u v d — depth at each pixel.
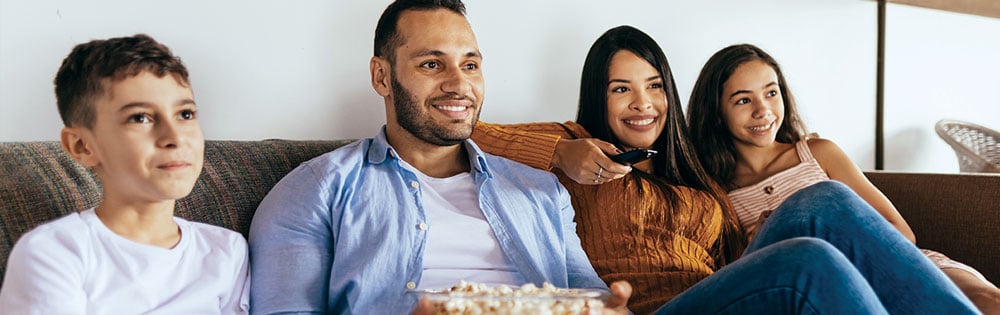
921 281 1.21
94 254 1.09
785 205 1.40
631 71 1.83
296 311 1.23
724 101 2.00
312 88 1.80
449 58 1.46
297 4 1.78
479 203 1.46
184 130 1.14
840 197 1.34
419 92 1.44
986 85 3.02
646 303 1.56
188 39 1.64
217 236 1.26
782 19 2.53
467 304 0.94
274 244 1.29
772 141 1.98
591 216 1.69
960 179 1.97
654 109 1.85
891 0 2.69
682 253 1.68
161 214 1.17
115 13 1.57
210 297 1.18
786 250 1.13
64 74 1.13
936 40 2.87
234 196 1.41
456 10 1.50
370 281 1.31
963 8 2.83
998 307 1.53
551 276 1.49
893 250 1.26
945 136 2.75
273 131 1.75
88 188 1.26
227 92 1.69
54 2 1.52
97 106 1.10
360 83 1.88
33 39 1.50
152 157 1.11
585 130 1.88
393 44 1.47
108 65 1.10
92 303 1.07
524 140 1.67
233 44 1.69
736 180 2.04
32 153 1.24
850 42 2.67
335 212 1.36
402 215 1.39
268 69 1.74
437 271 1.39
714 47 2.41
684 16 2.36
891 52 2.74
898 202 2.10
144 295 1.11
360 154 1.43
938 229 2.00
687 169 1.86
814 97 2.59
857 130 2.70
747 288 1.14
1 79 1.47
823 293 1.09
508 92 2.08
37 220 1.18
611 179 1.60
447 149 1.51
